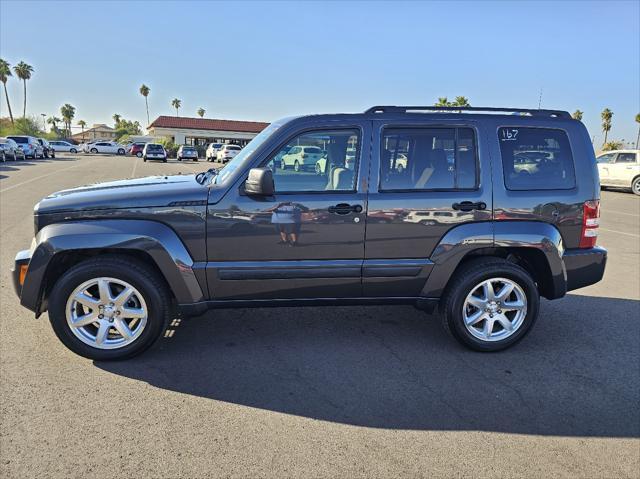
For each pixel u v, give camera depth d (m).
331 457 2.77
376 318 4.92
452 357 4.09
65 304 3.70
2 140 32.09
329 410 3.25
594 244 4.27
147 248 3.69
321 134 3.91
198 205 3.76
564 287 4.18
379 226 3.92
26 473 2.56
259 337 4.40
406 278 4.02
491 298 4.12
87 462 2.66
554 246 4.05
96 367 3.73
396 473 2.65
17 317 4.59
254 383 3.58
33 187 15.77
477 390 3.56
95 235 3.65
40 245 3.63
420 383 3.65
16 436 2.86
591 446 2.95
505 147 4.08
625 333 4.69
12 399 3.25
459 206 3.98
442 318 4.22
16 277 3.75
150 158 39.75
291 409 3.25
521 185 4.09
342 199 3.87
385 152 3.96
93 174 22.56
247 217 3.79
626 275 6.86
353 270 3.94
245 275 3.85
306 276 3.90
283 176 3.88
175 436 2.92
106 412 3.14
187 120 69.25
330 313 5.03
